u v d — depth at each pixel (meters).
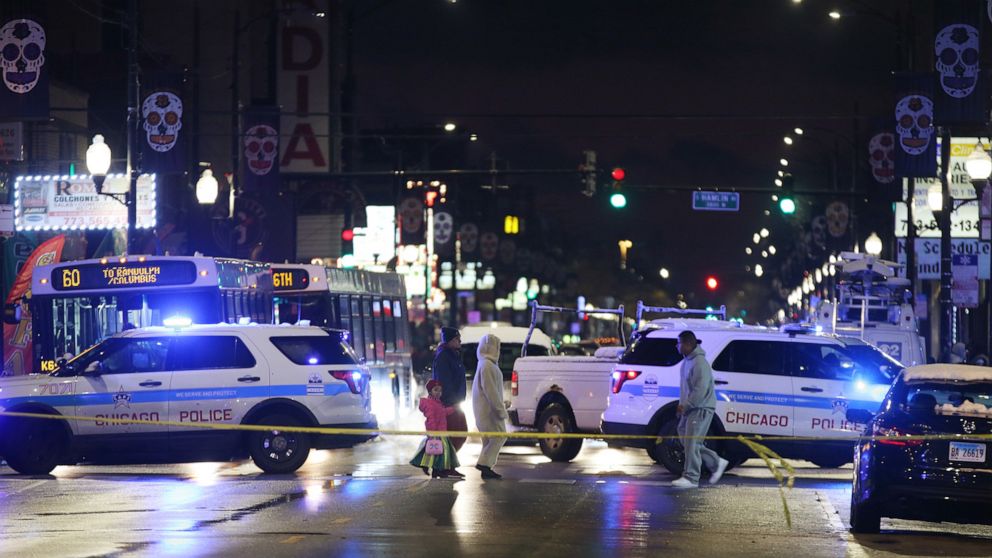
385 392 63.44
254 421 42.28
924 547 28.06
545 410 49.28
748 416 43.16
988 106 65.12
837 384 42.84
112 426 41.81
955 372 30.06
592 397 48.91
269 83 119.25
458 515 31.30
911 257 76.00
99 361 42.28
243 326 42.97
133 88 62.53
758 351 43.56
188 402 41.97
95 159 61.62
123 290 49.59
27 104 59.22
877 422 29.62
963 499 28.17
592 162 88.25
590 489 37.44
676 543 27.47
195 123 91.31
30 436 41.75
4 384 41.91
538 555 25.55
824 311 59.50
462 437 41.19
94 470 44.78
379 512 31.75
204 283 49.41
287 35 124.75
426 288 135.12
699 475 38.81
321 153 123.62
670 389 43.56
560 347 84.88
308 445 42.47
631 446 44.25
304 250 122.25
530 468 45.84
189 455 42.19
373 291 63.56
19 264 75.75
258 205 90.12
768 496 36.44
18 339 58.66
